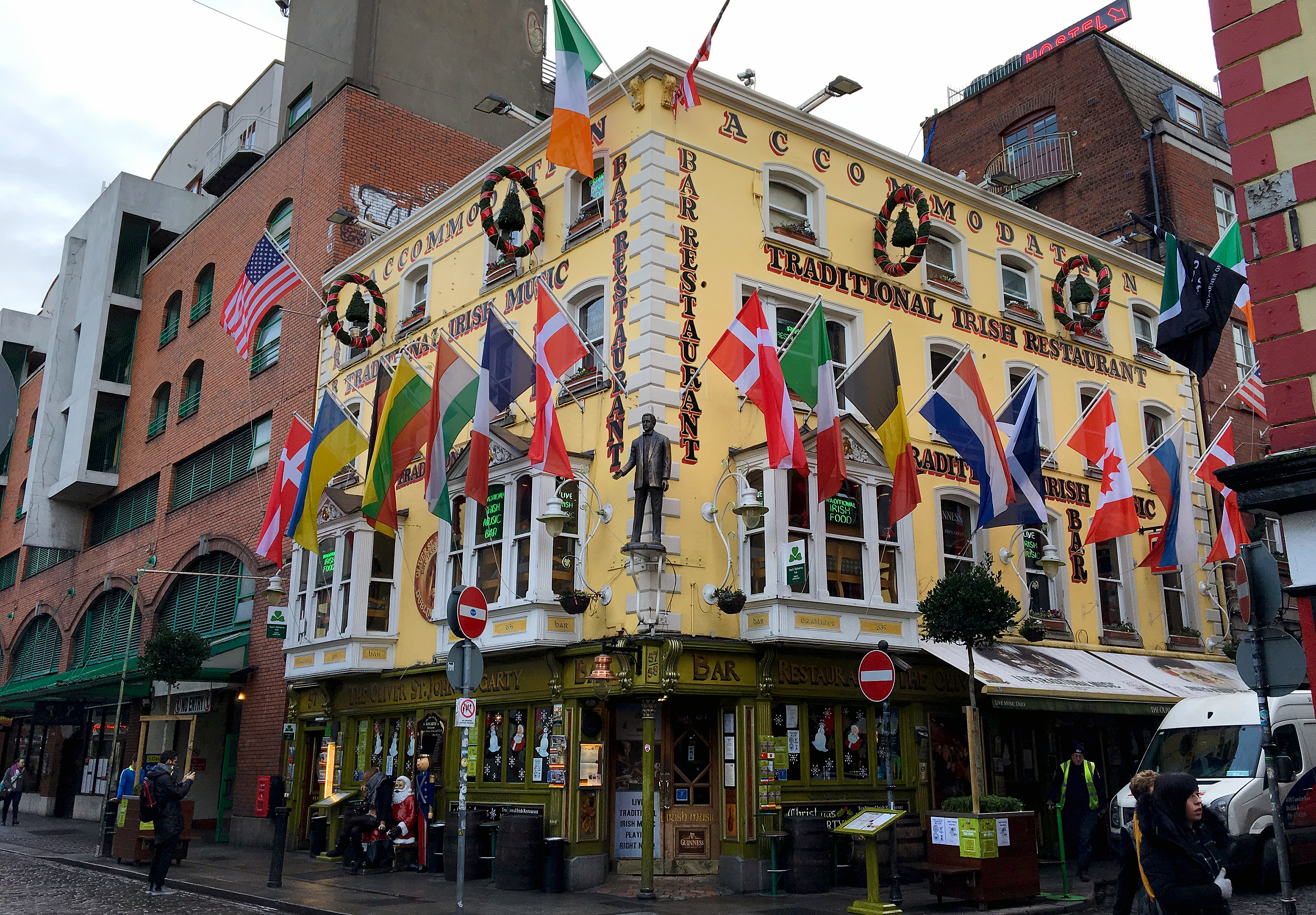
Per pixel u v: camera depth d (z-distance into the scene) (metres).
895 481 15.38
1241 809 13.39
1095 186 29.62
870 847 12.15
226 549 27.28
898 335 18.95
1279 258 8.94
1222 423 25.22
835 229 18.58
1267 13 9.32
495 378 15.86
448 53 29.95
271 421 26.70
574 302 17.56
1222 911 6.29
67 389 37.75
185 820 18.41
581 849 14.85
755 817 14.62
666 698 14.59
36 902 13.40
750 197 17.50
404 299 22.34
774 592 15.02
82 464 34.59
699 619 15.10
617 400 16.06
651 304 15.81
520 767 16.39
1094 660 19.50
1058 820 13.59
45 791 34.56
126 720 30.39
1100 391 22.59
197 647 21.92
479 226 20.50
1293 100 9.04
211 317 31.27
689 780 15.38
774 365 14.50
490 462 17.30
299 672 20.83
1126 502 18.39
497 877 14.76
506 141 30.80
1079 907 12.73
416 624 19.08
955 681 17.52
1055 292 22.27
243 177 31.06
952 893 12.55
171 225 37.25
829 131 18.70
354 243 25.83
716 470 15.88
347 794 19.16
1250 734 14.23
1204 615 22.69
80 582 36.53
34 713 33.34
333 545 20.56
